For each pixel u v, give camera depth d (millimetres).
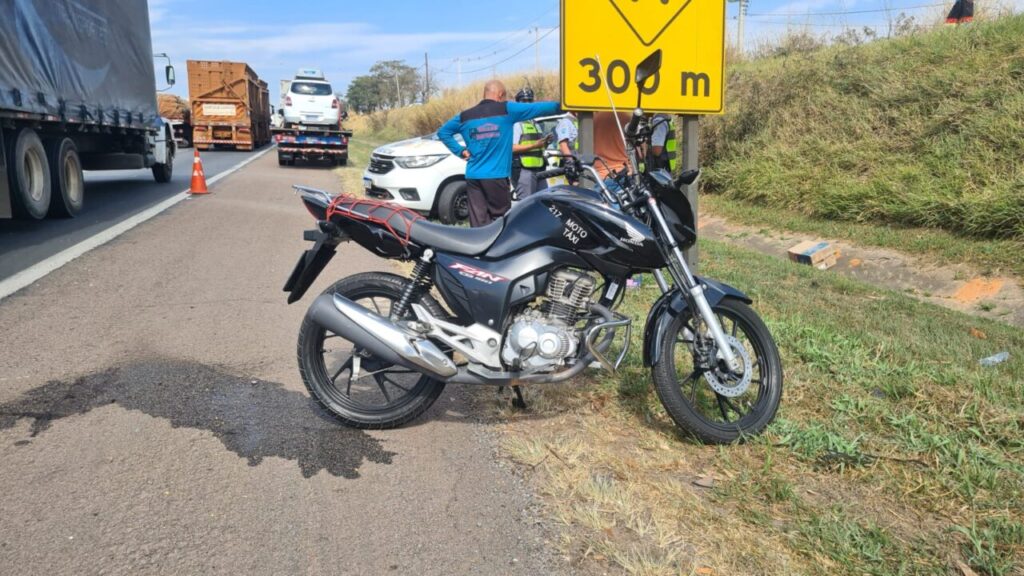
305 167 21453
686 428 3732
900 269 8312
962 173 9133
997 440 3758
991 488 3299
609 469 3518
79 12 10242
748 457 3635
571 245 3691
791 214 11234
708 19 6066
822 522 3025
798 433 3771
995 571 2727
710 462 3611
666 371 3719
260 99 34531
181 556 2748
